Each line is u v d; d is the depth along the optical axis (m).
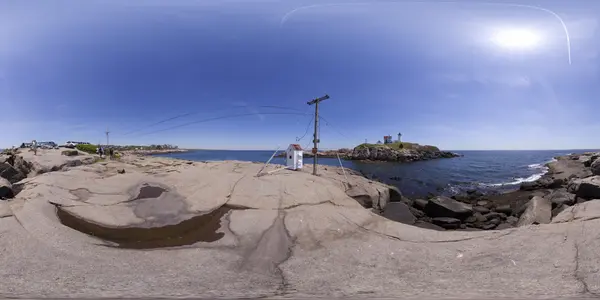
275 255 7.03
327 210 9.84
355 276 5.91
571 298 4.43
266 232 8.17
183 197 10.21
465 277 5.67
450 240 7.57
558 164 47.03
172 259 6.67
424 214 16.91
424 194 28.59
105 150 32.81
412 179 38.47
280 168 18.02
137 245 7.40
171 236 7.94
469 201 22.83
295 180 12.89
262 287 5.30
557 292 4.71
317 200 10.62
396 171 50.19
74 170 12.97
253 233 8.11
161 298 4.58
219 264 6.48
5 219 7.79
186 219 8.84
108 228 8.09
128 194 10.30
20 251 6.45
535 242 6.79
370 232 8.34
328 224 8.74
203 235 8.08
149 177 12.23
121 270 6.00
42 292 4.79
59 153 29.58
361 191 15.59
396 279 5.71
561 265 5.74
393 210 15.71
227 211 9.48
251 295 4.79
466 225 14.65
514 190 28.52
